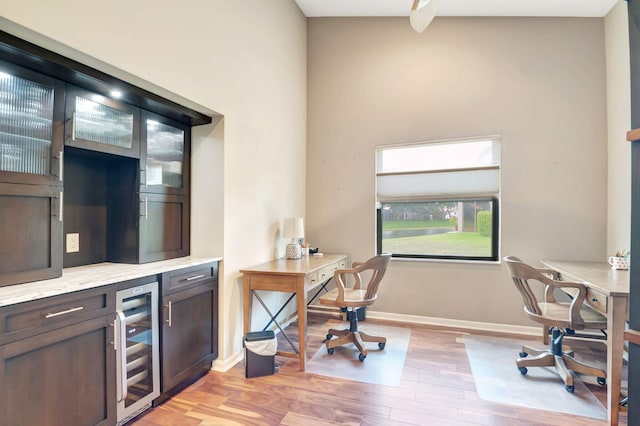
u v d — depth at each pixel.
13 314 1.31
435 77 3.57
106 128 1.96
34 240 1.58
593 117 3.10
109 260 2.24
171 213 2.44
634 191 1.09
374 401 2.10
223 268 2.54
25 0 1.35
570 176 3.15
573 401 2.10
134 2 1.84
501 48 3.36
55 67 1.59
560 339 2.44
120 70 1.76
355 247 3.86
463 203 3.53
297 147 3.81
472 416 1.95
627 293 1.86
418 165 3.66
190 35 2.22
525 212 3.27
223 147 2.53
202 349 2.37
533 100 3.26
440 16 3.52
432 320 3.56
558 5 3.03
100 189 2.21
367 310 3.77
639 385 1.08
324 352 2.86
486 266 3.38
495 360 2.68
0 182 1.45
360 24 3.85
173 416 1.94
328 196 3.96
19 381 1.33
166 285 2.06
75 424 1.54
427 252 3.67
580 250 3.12
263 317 3.16
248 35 2.87
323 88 3.97
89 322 1.60
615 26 2.92
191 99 2.22
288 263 3.06
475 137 3.42
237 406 2.04
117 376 1.73
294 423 1.88
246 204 2.84
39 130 1.60
